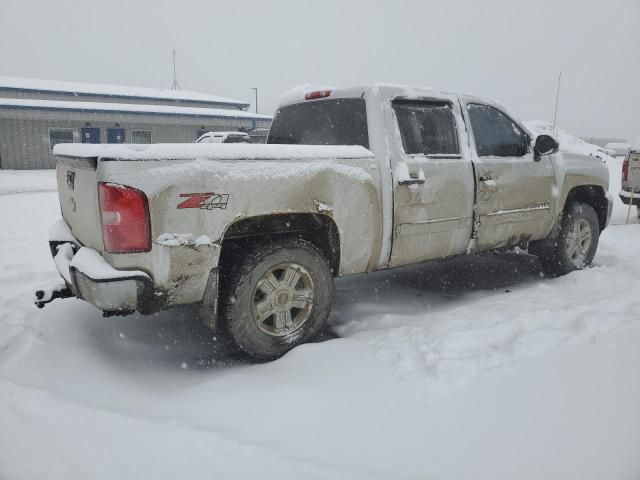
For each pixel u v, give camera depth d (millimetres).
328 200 3660
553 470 2154
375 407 2705
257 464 2252
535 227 5129
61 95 30531
